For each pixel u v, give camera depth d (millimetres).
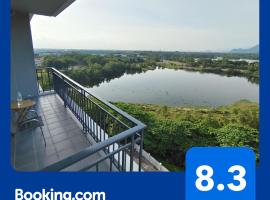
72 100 4586
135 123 1998
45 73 6582
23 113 3383
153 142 11273
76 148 3338
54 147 3350
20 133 3760
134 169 2760
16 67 5695
